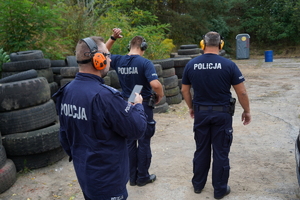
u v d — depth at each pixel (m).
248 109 3.26
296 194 3.42
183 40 22.20
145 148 3.63
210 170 4.18
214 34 3.13
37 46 8.21
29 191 3.73
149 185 3.78
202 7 22.78
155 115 7.16
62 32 9.61
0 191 3.65
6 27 7.45
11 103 4.19
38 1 8.38
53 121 4.65
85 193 2.17
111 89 2.01
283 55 25.52
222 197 3.39
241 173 4.02
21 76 4.62
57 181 3.98
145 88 3.46
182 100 8.80
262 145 5.02
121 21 11.06
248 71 15.46
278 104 7.86
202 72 3.11
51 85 6.07
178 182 3.84
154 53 10.91
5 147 4.11
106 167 2.03
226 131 3.17
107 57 2.16
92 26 10.34
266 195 3.42
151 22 15.14
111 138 2.02
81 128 2.02
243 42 23.70
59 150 4.56
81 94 1.99
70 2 11.05
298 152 3.17
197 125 3.28
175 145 5.20
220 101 3.13
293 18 25.19
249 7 28.64
